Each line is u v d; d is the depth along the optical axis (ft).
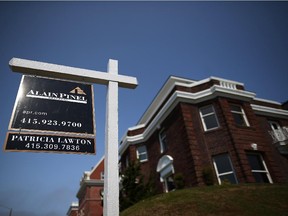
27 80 14.97
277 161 52.16
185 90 53.83
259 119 58.29
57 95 15.23
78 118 14.94
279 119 61.46
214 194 29.84
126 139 71.77
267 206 25.31
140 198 46.88
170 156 53.06
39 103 14.48
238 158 43.50
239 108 52.75
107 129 15.24
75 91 15.83
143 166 64.75
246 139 46.73
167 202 29.53
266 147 48.06
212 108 51.03
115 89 16.87
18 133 13.10
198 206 26.35
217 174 44.32
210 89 51.21
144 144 69.87
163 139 59.72
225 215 23.54
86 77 16.58
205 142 47.67
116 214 12.95
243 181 41.52
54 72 15.96
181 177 45.39
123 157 76.13
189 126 48.52
